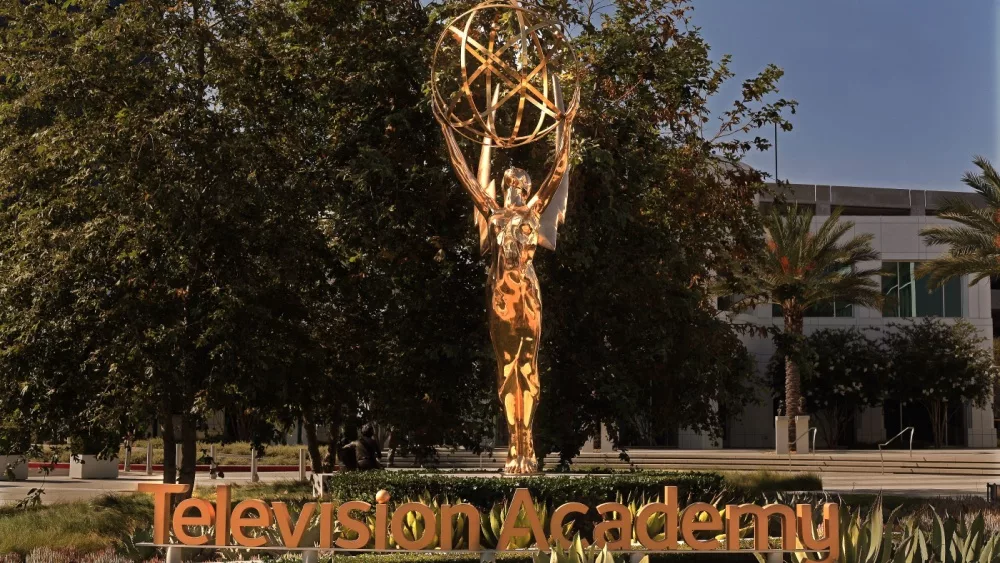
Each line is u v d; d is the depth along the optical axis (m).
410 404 19.33
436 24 19.52
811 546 11.17
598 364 19.20
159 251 16.94
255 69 18.61
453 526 11.62
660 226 20.62
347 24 19.56
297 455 41.75
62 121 17.77
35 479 32.09
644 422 21.84
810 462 39.41
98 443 19.28
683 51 20.75
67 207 17.39
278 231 17.59
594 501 12.98
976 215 34.75
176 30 18.11
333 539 11.34
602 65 19.50
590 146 18.08
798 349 23.23
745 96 22.19
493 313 13.83
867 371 51.19
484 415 18.98
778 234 42.28
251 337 16.91
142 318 16.70
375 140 19.02
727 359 21.33
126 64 17.42
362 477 13.92
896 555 10.43
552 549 9.95
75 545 14.28
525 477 13.22
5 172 17.41
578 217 18.27
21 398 17.06
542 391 18.95
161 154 16.92
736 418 23.78
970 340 52.34
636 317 19.58
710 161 22.98
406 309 19.27
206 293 17.25
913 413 56.72
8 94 17.81
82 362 17.03
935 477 35.66
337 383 19.55
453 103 15.07
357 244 19.00
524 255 13.59
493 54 14.30
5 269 17.30
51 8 18.11
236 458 40.38
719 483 14.73
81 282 16.83
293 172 18.78
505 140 14.41
